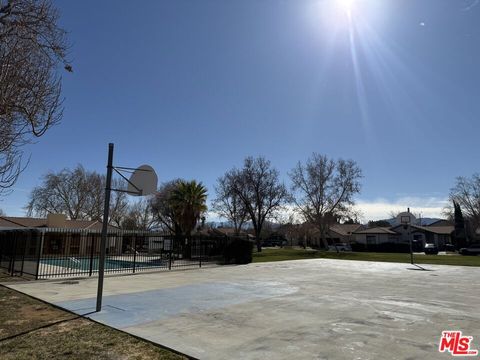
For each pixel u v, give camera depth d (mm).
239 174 54000
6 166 5820
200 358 5273
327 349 5672
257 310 8633
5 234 19156
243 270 20156
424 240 71000
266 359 5223
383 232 71500
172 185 55844
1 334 6492
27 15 6008
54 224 39062
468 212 66562
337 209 49625
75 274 16625
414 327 7059
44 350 5633
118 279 15062
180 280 14844
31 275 15695
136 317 7809
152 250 32438
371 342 6043
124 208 62125
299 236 80312
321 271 19766
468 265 25016
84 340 6137
